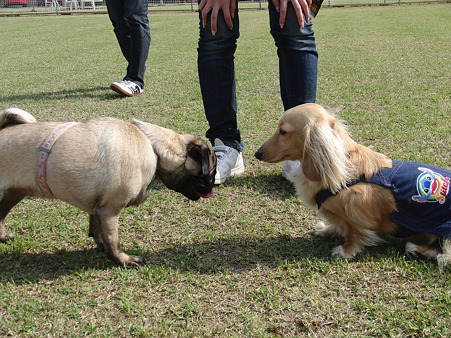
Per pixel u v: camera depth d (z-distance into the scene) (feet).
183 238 3.70
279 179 4.74
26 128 3.15
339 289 3.01
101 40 16.37
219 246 3.57
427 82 8.31
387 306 2.84
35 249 3.54
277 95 7.83
